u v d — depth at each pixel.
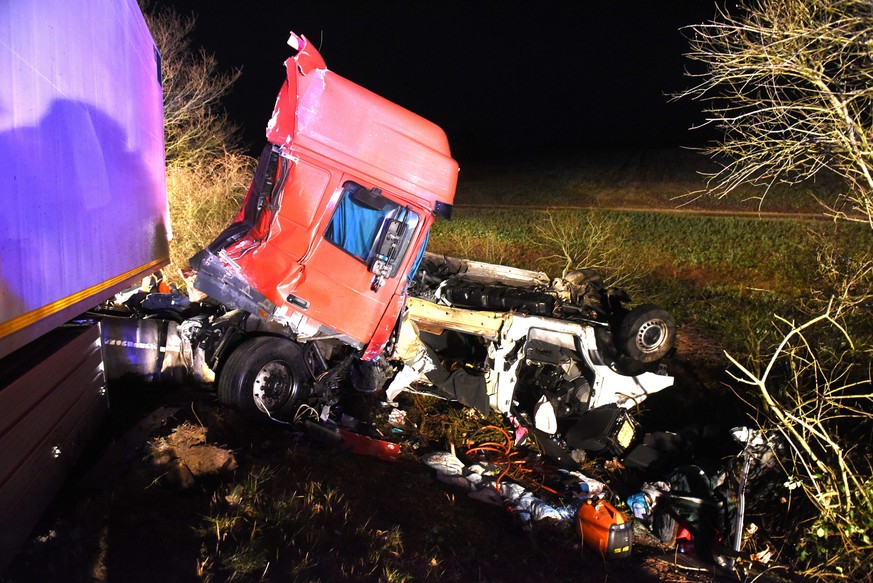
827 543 4.75
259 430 5.85
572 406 7.20
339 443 5.94
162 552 3.65
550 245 14.61
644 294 12.59
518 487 5.71
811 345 6.89
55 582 3.27
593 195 30.38
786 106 4.53
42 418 3.78
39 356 3.90
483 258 13.66
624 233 18.45
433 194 6.04
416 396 7.79
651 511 5.58
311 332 6.03
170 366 6.22
